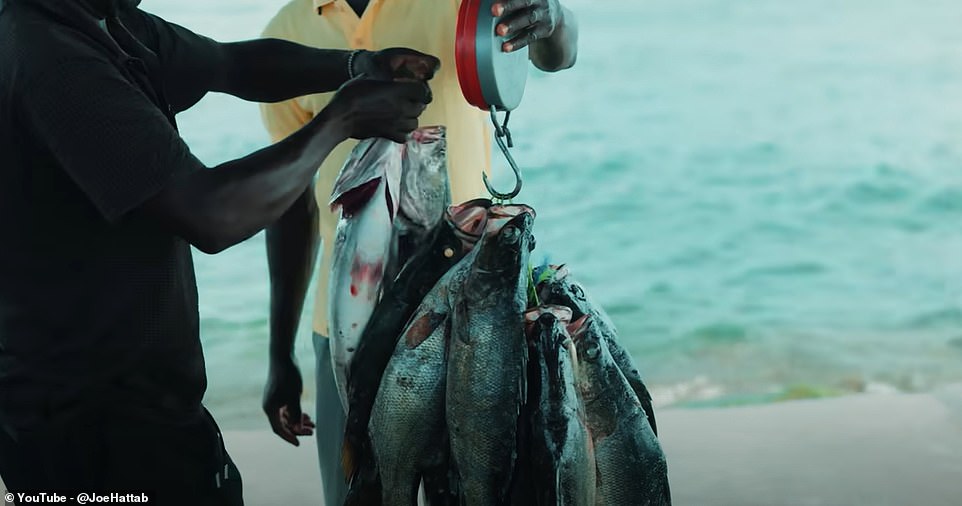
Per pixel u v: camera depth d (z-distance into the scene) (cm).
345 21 265
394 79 204
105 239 200
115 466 209
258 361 729
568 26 262
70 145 183
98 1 200
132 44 210
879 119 1293
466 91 198
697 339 799
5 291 203
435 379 198
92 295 202
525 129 1225
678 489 420
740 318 835
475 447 193
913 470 434
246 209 184
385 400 200
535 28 202
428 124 260
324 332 276
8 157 193
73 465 208
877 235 1020
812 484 423
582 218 1043
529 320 194
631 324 831
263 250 884
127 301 204
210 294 817
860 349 770
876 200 1094
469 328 191
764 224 1038
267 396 296
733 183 1129
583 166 1145
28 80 185
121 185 182
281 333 293
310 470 446
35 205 196
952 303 855
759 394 698
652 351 780
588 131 1223
